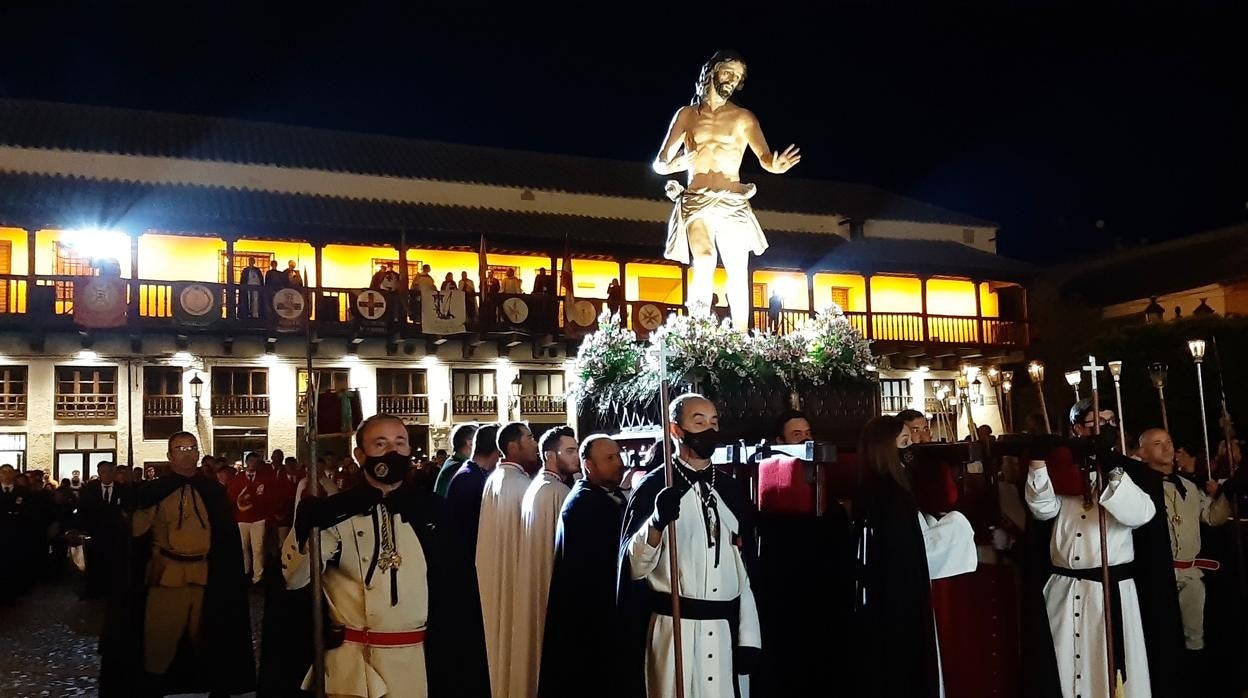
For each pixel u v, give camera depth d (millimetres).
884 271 31656
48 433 23281
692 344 8906
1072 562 5902
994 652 6129
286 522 15695
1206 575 7887
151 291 24344
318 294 24406
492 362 27422
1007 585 6211
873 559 5379
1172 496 7590
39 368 23375
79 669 10094
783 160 10766
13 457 23031
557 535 6277
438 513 4801
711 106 10906
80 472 23578
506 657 6953
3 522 14891
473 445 8094
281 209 25703
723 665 5066
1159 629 5891
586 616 6043
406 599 4594
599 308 26438
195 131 28859
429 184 29359
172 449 8047
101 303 22156
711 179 10703
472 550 4941
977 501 6379
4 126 26062
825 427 9422
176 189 25859
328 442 17062
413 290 24906
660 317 26828
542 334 26266
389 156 30516
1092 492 5875
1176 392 21469
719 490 5293
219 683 7871
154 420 24141
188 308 22891
